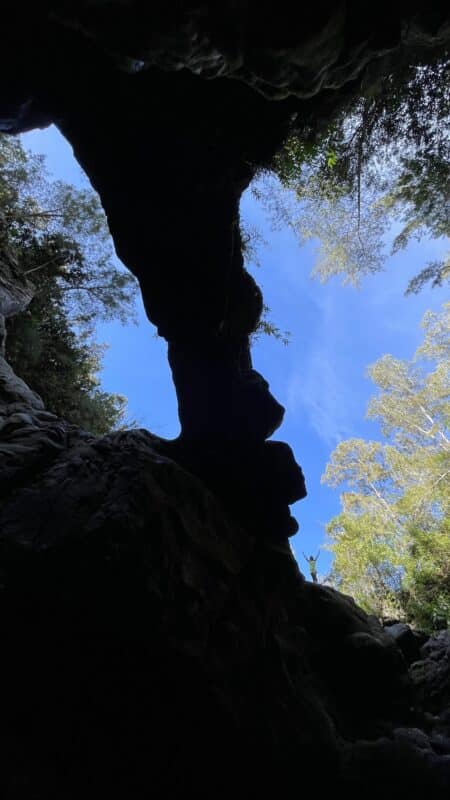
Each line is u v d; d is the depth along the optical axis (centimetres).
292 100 575
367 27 327
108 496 523
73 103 489
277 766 474
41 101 480
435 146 750
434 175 809
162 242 585
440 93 670
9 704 416
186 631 475
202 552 555
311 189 812
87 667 443
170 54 314
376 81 629
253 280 707
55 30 391
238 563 601
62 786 394
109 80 475
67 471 574
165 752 444
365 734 641
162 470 575
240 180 633
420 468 2250
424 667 930
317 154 715
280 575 658
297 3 285
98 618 446
